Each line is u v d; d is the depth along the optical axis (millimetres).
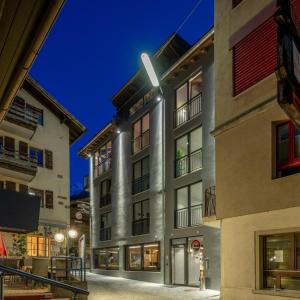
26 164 27906
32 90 29484
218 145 15984
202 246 23000
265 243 13836
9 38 7570
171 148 27000
